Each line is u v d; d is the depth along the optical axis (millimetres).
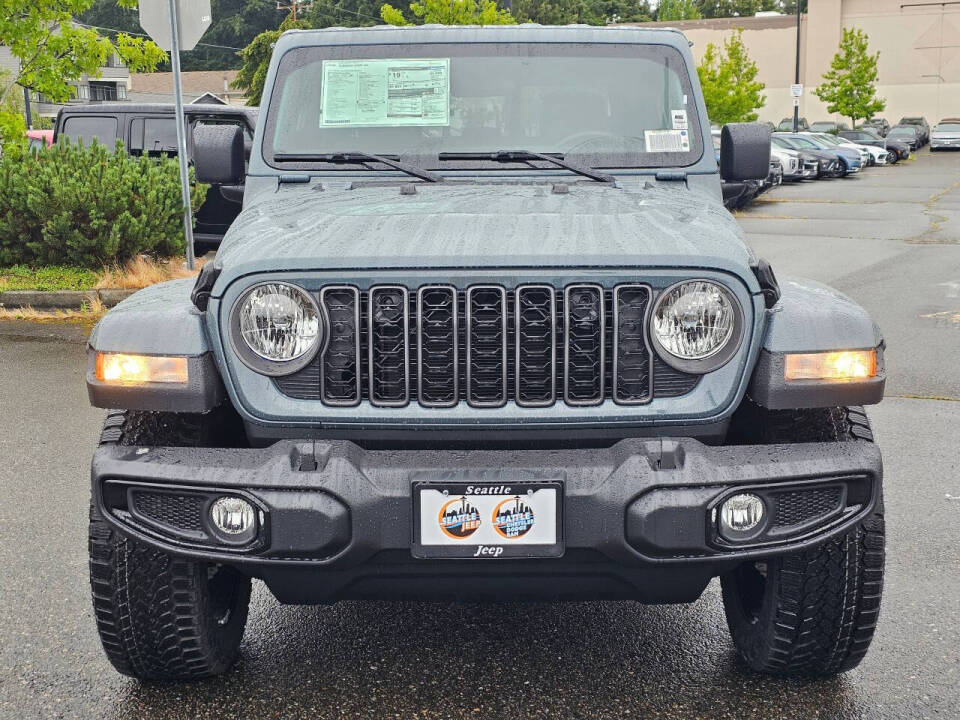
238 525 2949
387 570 3006
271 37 75125
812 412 3268
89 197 11148
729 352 3041
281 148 4301
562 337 3043
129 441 3172
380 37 4438
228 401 3295
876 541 3262
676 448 2926
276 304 3037
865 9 67375
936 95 67438
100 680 3602
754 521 2949
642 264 3021
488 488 2891
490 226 3301
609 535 2898
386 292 3047
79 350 9086
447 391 3066
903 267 14188
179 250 11891
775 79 68625
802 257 15367
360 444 3109
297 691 3527
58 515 5180
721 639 3895
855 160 37938
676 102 4348
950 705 3410
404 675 3637
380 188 4094
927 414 7004
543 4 85375
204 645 3420
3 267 11453
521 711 3387
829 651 3367
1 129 13875
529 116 4332
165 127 13578
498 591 3092
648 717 3342
